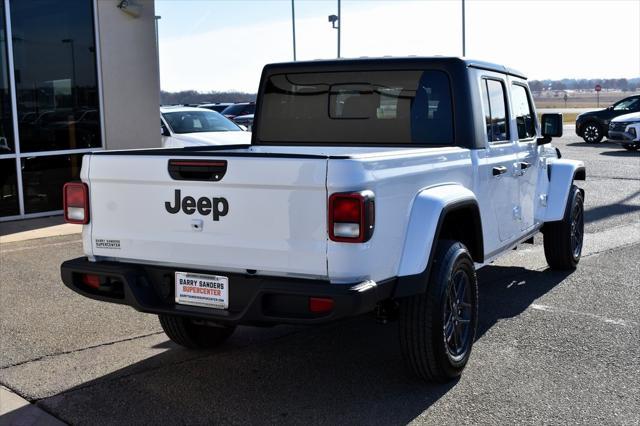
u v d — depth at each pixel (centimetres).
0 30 1016
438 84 527
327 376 474
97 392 448
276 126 593
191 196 407
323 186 370
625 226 1013
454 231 509
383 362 500
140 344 538
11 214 1049
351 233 369
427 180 442
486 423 401
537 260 817
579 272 753
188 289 418
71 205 449
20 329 569
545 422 402
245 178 388
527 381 461
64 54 1092
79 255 827
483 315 603
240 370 486
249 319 393
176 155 408
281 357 512
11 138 1039
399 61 539
